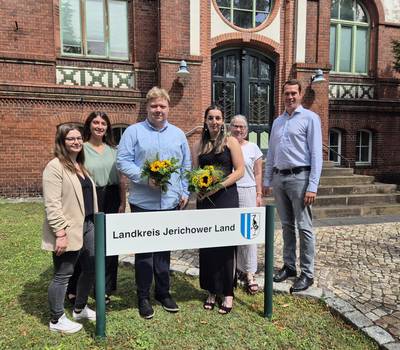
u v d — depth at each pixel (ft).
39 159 31.07
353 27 39.86
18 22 30.48
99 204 11.91
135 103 33.24
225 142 11.66
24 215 24.52
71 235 10.05
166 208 11.30
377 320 11.47
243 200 13.24
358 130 39.65
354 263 16.70
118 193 12.57
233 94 35.42
